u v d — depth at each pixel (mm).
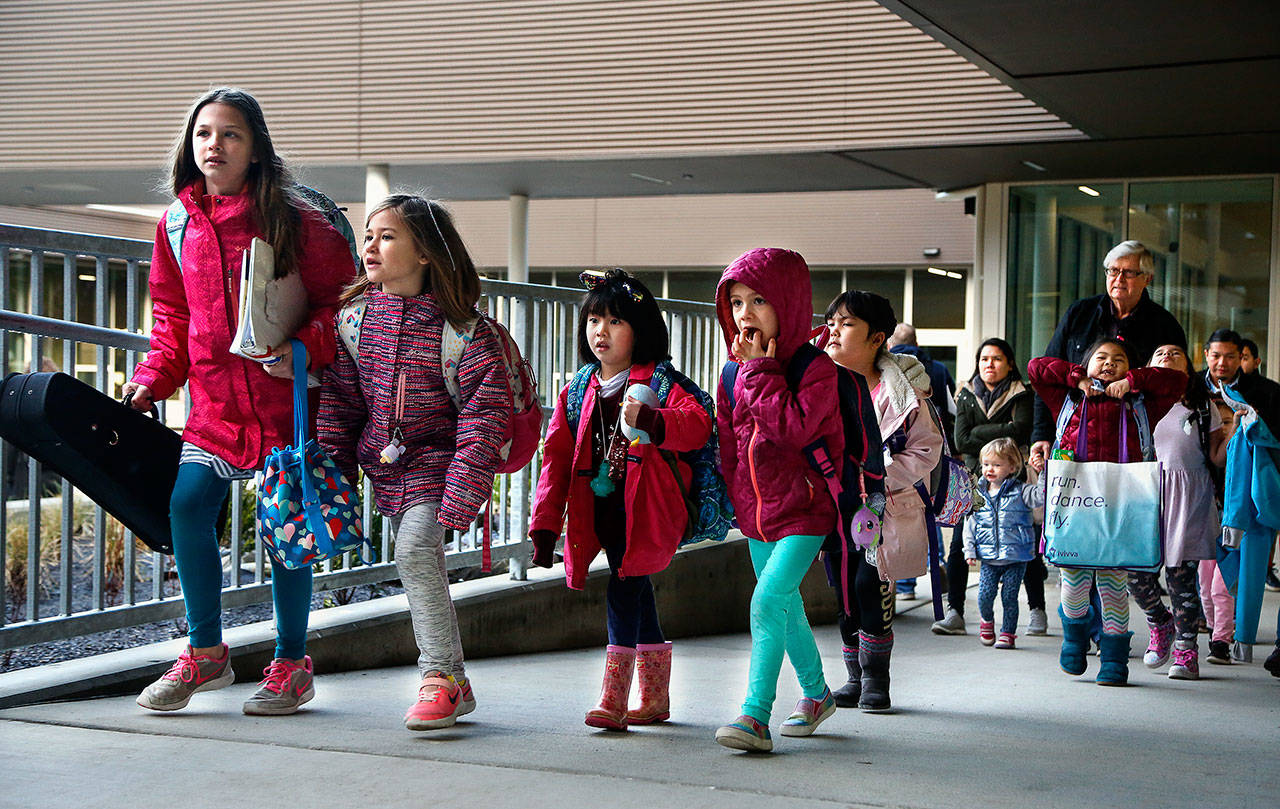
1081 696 5117
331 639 5117
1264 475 5797
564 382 6625
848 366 4887
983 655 6398
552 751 3656
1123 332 6023
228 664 4016
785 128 14172
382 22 15898
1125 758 3891
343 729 3850
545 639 6348
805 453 3873
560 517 4133
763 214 23422
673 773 3432
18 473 7824
